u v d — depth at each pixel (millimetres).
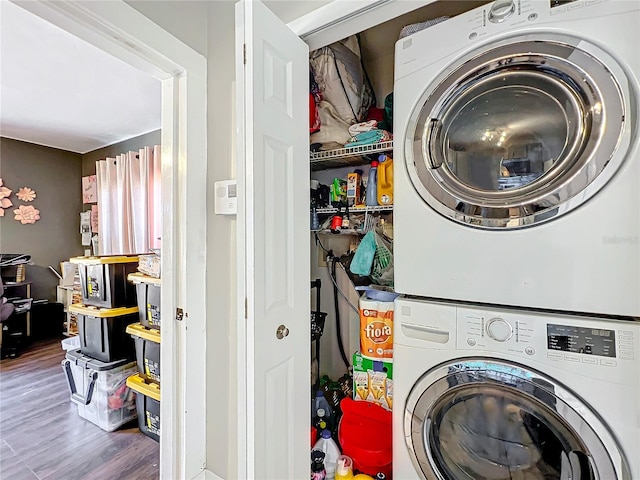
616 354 834
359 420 1478
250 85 1027
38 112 3020
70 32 1100
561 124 929
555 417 899
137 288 2098
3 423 2086
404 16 1695
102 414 2031
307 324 1301
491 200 997
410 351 1125
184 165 1403
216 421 1468
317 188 1789
